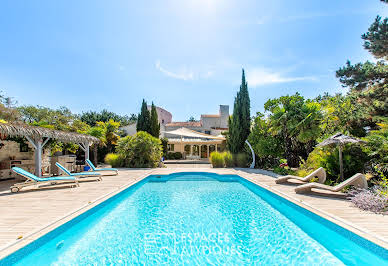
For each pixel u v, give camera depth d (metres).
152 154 17.89
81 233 5.23
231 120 20.52
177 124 36.38
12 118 24.16
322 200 6.58
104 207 6.75
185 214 6.61
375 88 12.87
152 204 7.74
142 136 18.31
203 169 16.34
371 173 8.58
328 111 14.33
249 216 6.41
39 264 3.89
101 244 4.67
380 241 3.68
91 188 8.86
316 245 4.59
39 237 3.97
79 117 41.66
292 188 8.65
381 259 3.51
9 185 9.73
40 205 6.12
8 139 12.94
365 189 6.57
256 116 18.67
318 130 13.84
